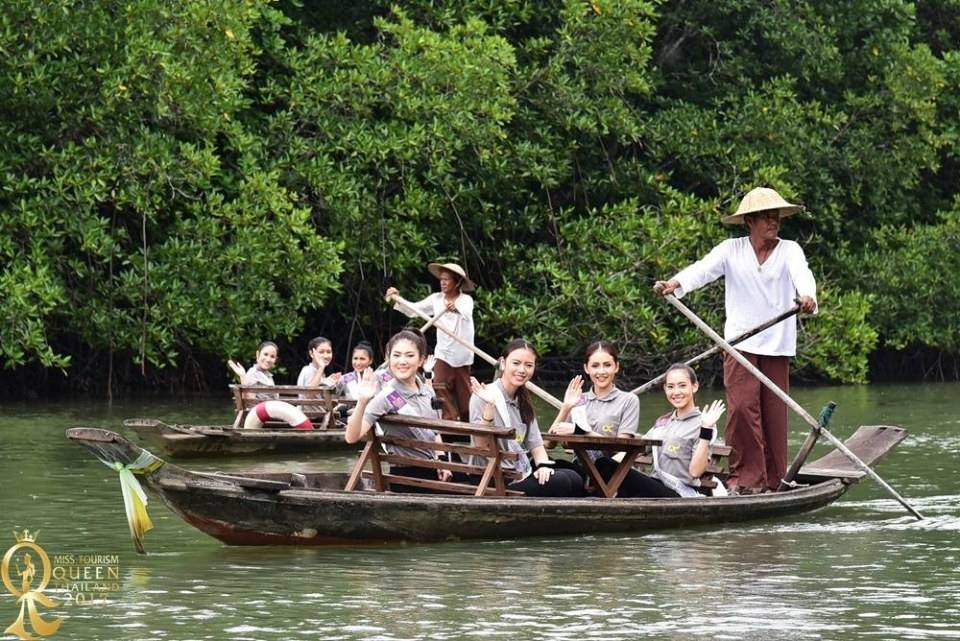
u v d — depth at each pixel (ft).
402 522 65.05
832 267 189.47
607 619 52.11
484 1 168.96
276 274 147.23
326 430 105.91
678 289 79.82
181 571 59.72
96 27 141.28
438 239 170.40
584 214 184.03
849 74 198.08
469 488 69.00
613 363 76.23
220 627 50.88
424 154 156.46
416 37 156.15
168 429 98.89
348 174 155.22
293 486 67.15
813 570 61.05
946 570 61.16
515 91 167.63
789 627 51.21
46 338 150.41
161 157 139.54
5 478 86.84
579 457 71.51
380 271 168.14
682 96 192.65
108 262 148.15
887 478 90.48
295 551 63.98
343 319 175.52
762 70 193.57
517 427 71.26
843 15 194.90
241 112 156.97
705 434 74.08
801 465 79.61
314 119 155.74
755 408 79.36
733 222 81.15
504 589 56.85
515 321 162.40
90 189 137.69
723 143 180.86
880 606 54.39
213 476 61.93
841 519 75.10
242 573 59.36
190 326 148.46
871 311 187.93
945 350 197.98
